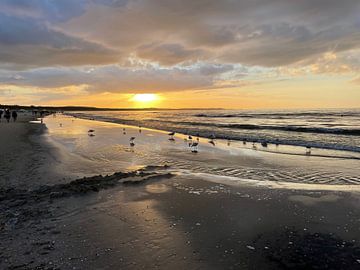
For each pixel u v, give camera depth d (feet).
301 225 24.40
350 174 43.86
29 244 20.54
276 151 66.13
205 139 91.61
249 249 20.47
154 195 31.73
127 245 20.67
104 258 18.94
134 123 193.26
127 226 23.79
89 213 26.40
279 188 35.12
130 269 17.81
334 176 42.60
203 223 24.58
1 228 22.98
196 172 44.06
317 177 42.04
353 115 295.28
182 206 28.45
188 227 23.76
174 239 21.70
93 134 100.42
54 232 22.45
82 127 139.23
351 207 28.43
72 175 40.34
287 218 25.81
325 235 22.65
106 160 52.85
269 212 27.14
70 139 84.84
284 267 18.38
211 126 160.04
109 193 32.09
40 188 33.22
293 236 22.47
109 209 27.43
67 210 27.02
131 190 33.27
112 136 95.25
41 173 40.78
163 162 52.11
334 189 34.91
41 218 25.09
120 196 31.22
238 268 18.17
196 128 145.18
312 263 18.84
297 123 178.40
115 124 172.55
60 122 187.32
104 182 35.47
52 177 38.86
